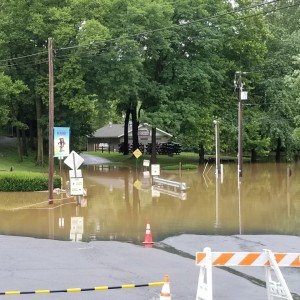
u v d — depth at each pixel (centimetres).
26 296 952
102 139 8588
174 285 1040
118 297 952
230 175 4147
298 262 837
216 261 812
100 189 3034
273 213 2098
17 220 1903
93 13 4034
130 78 4178
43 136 4688
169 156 6506
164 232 1664
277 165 5562
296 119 3438
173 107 4647
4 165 4100
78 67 3969
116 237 1584
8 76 3994
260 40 5338
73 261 1253
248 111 5356
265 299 952
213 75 4812
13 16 4072
